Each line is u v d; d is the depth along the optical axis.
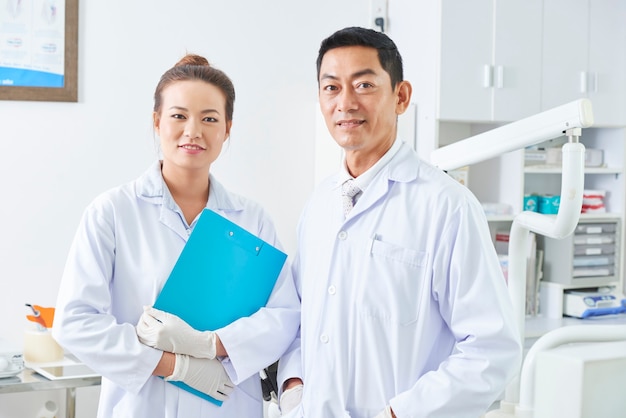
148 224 1.81
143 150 3.20
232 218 1.92
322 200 1.73
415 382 1.53
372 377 1.54
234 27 3.34
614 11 3.79
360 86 1.54
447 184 1.57
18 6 2.98
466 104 3.41
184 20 3.25
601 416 1.50
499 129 1.82
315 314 1.63
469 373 1.47
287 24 3.43
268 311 1.78
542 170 3.74
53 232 3.08
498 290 1.52
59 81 3.05
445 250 1.53
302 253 1.80
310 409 1.58
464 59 3.39
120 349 1.67
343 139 1.57
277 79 3.42
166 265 1.78
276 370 1.91
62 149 3.08
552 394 1.52
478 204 1.59
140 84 3.18
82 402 3.15
